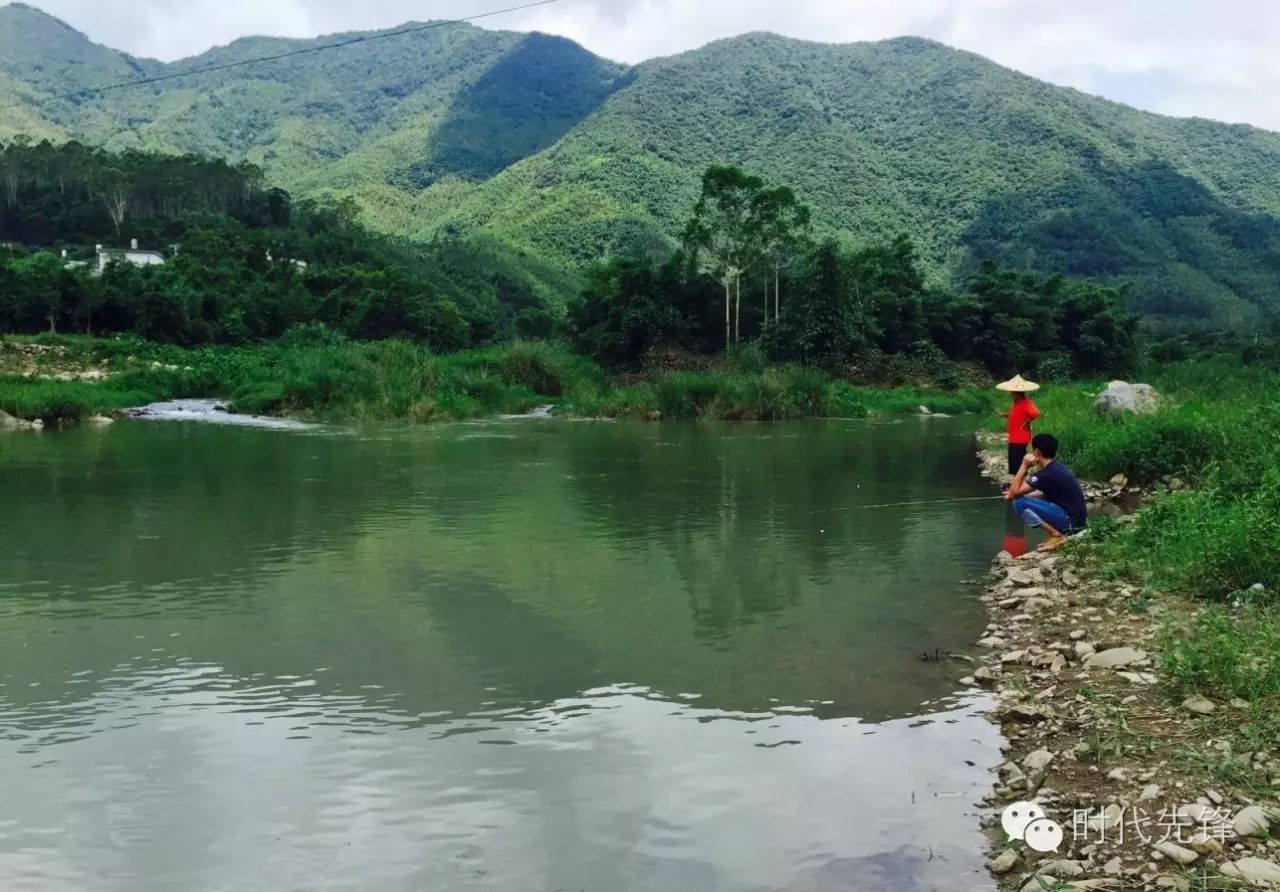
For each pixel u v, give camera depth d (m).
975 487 12.05
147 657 5.34
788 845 3.38
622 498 11.10
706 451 16.92
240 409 26.08
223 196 85.88
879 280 43.56
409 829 3.49
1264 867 3.07
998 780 3.90
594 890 3.09
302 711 4.59
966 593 6.77
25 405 22.06
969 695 4.82
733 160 129.88
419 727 4.41
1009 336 42.72
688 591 6.79
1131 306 84.75
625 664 5.27
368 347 30.88
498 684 4.95
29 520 9.46
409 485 12.15
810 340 37.84
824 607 6.40
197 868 3.23
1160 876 3.08
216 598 6.55
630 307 39.31
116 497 10.98
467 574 7.27
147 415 25.36
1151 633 5.49
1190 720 4.25
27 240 76.81
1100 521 7.88
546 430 21.89
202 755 4.11
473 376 29.89
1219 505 7.70
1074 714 4.43
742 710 4.62
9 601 6.46
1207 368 24.86
